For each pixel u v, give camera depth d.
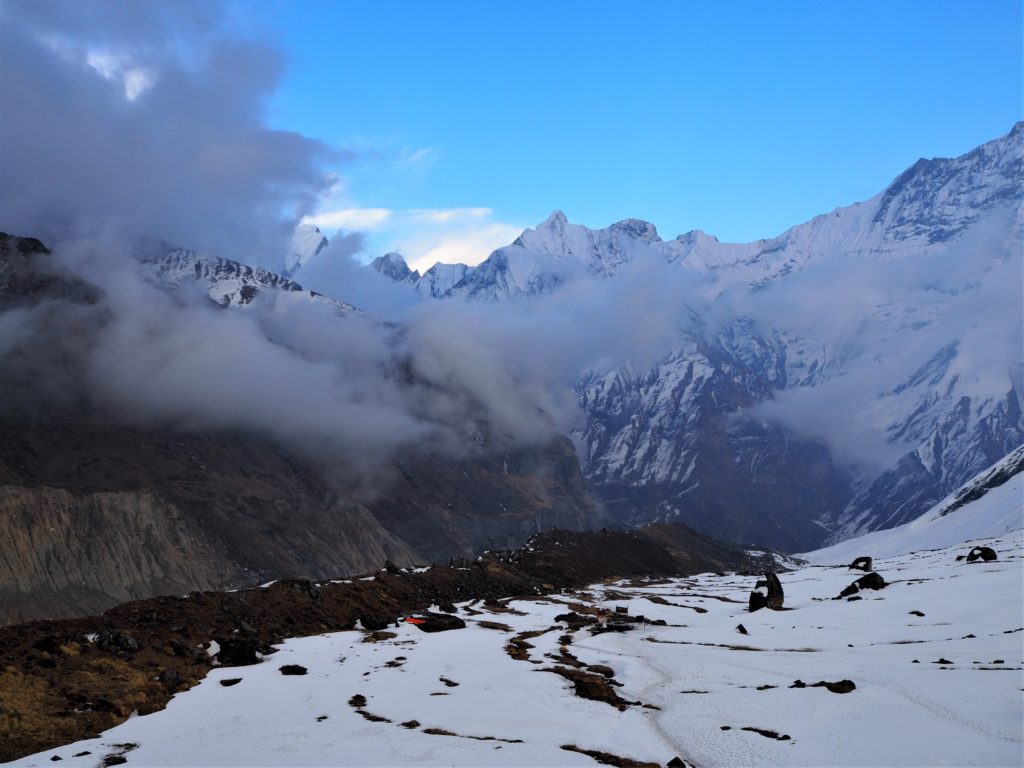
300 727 46.88
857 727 46.19
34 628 60.72
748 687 56.38
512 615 93.25
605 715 50.19
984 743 42.78
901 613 82.50
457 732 46.72
